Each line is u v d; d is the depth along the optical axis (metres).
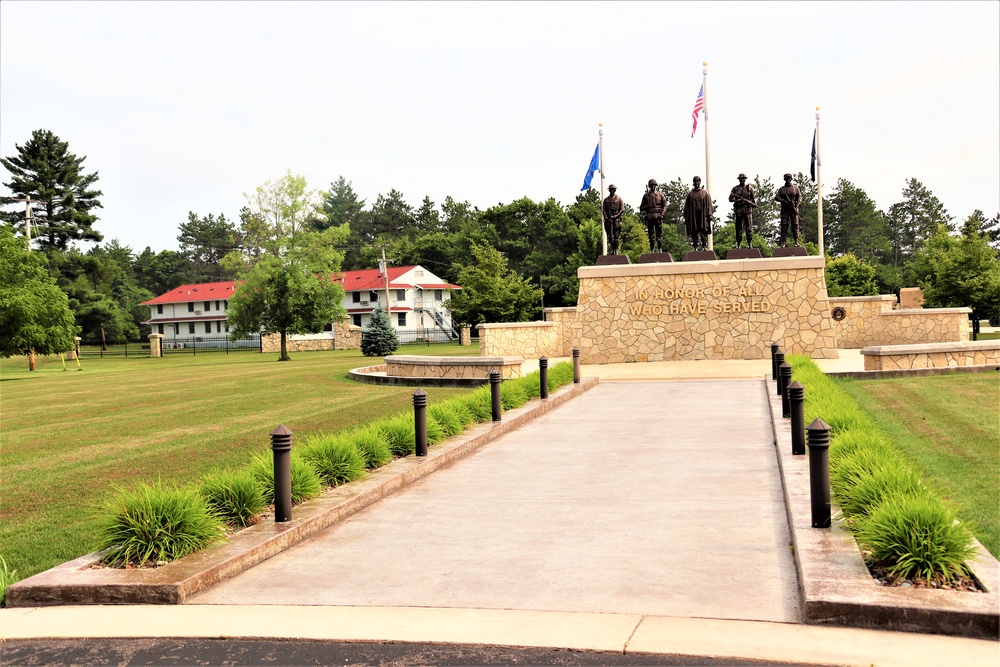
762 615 5.27
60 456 12.53
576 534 7.48
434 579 6.32
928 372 18.66
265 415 17.00
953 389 16.09
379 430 11.20
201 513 6.99
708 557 6.62
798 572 5.95
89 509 9.02
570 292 63.84
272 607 5.79
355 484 9.31
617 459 11.10
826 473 6.67
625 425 14.06
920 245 97.31
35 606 5.99
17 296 36.66
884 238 101.94
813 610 5.04
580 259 64.50
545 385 17.06
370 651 4.96
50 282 39.81
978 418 12.85
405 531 7.79
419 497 9.25
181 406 19.41
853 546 6.09
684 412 15.21
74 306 72.38
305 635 5.22
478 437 12.56
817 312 25.23
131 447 13.13
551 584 6.09
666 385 19.81
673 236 68.62
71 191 73.56
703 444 11.92
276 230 49.69
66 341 39.62
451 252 88.88
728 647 4.77
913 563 5.34
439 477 10.38
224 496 7.71
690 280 26.36
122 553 6.57
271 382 25.97
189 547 6.70
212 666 4.81
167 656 4.99
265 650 5.03
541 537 7.43
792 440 9.95
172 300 87.25
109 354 72.31
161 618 5.62
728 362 24.98
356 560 6.89
